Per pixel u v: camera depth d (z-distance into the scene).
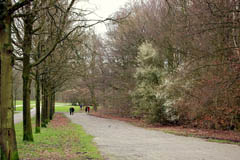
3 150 5.59
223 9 15.03
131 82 36.56
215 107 18.66
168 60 28.95
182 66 21.56
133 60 37.22
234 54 17.27
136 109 32.56
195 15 16.33
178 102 21.59
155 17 28.92
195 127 20.92
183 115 22.83
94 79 42.69
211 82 17.28
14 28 10.67
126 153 9.34
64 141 12.09
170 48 24.92
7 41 5.77
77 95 59.59
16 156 6.17
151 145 11.65
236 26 15.02
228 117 18.42
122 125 25.92
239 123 17.78
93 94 52.06
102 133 17.33
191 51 20.16
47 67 16.50
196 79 20.14
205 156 8.95
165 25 24.02
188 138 14.91
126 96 36.94
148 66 27.88
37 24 14.57
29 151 8.66
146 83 27.16
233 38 17.39
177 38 21.67
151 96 25.33
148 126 24.41
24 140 11.25
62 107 77.06
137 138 14.68
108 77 41.41
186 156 8.90
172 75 24.47
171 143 12.48
